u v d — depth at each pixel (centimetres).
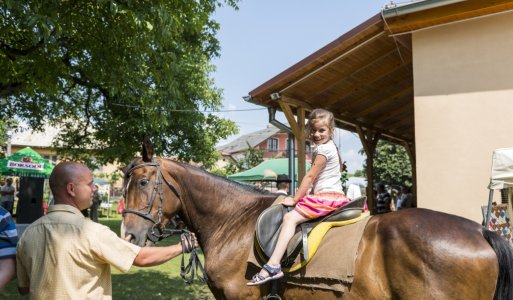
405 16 621
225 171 3428
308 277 253
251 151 3434
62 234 200
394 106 1107
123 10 492
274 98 804
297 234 266
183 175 325
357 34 670
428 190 595
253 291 274
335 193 277
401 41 666
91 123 1459
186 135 1573
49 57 598
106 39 592
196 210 323
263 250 266
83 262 200
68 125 1548
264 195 319
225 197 322
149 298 618
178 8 608
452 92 593
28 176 1591
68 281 196
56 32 475
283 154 4578
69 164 219
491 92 567
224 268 288
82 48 639
